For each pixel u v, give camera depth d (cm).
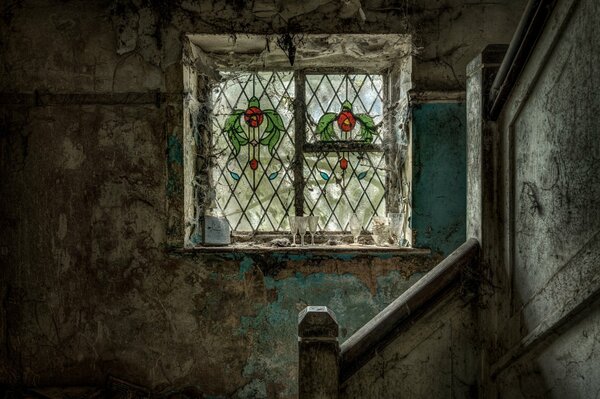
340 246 291
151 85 275
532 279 150
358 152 314
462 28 276
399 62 305
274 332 279
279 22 275
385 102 314
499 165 169
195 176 302
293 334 279
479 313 170
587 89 123
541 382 145
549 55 140
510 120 162
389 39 283
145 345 277
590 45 121
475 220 175
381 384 167
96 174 276
